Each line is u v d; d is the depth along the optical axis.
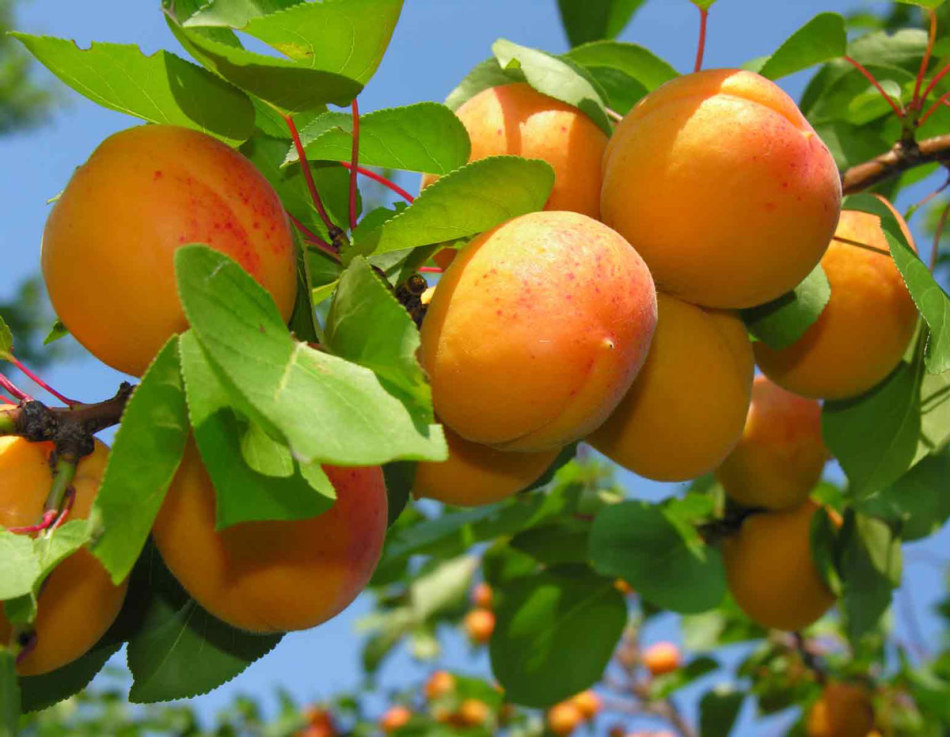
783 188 0.31
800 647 0.61
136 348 0.29
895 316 0.37
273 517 0.25
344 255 0.31
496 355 0.29
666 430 0.34
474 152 0.35
